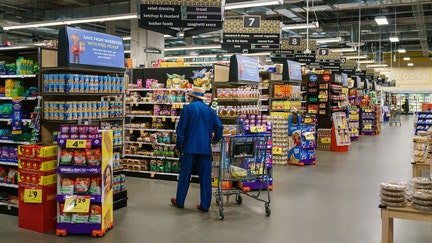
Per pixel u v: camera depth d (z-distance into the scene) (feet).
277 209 19.45
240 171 18.76
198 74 27.76
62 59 16.84
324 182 26.23
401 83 116.26
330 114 44.11
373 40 88.17
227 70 28.19
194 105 19.11
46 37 81.35
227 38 42.88
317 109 44.57
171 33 28.09
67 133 15.55
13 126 17.37
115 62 19.01
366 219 17.88
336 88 45.44
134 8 55.77
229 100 27.17
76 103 17.26
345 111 48.98
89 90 17.81
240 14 65.10
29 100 19.17
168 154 26.71
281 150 33.12
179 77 28.40
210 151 19.21
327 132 43.96
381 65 92.12
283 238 15.29
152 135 27.30
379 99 79.36
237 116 25.85
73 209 15.17
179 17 27.09
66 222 15.37
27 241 14.75
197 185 25.14
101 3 61.72
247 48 42.96
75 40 17.03
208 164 19.13
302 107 45.14
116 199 19.22
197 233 15.79
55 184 16.19
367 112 64.80
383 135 63.98
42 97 17.37
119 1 60.75
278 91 36.19
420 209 12.09
